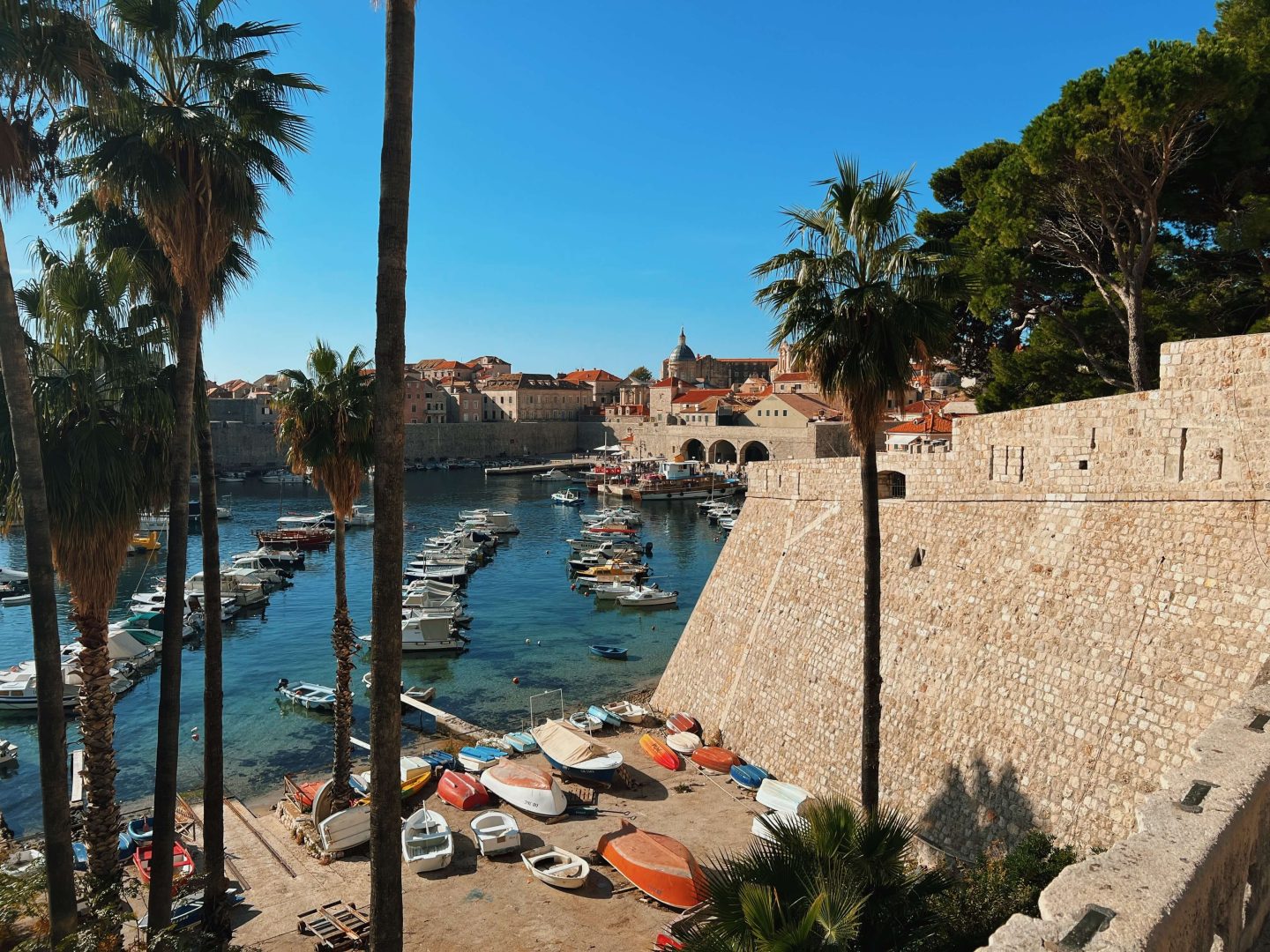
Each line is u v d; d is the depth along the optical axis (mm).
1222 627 17016
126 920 18938
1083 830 17969
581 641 59156
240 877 24094
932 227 40312
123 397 18203
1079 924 5555
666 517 122688
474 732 38625
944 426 74938
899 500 28594
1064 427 21766
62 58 13352
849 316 17594
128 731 41719
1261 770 7969
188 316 17375
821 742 27766
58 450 17062
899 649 25594
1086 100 26188
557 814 26969
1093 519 20844
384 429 10891
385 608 10945
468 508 130875
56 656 13859
